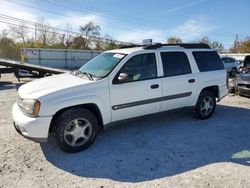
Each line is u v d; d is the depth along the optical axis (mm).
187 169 3842
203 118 6277
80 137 4398
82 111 4348
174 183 3455
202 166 3938
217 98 6504
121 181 3516
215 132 5461
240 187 3361
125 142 4848
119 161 4086
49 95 4070
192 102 5926
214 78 6234
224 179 3553
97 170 3809
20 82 14305
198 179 3559
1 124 5809
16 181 3477
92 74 4828
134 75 4906
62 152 4379
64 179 3555
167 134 5301
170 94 5410
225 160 4145
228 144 4816
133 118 5027
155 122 6051
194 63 5926
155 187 3365
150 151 4465
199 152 4445
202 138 5105
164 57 5414
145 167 3900
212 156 4289
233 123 6105
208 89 6324
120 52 5191
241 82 9195
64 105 4156
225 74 6531
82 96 4301
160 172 3752
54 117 4215
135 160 4125
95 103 4449
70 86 4293
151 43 5754
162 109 5395
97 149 4527
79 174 3691
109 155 4293
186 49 5898
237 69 20109
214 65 6375
